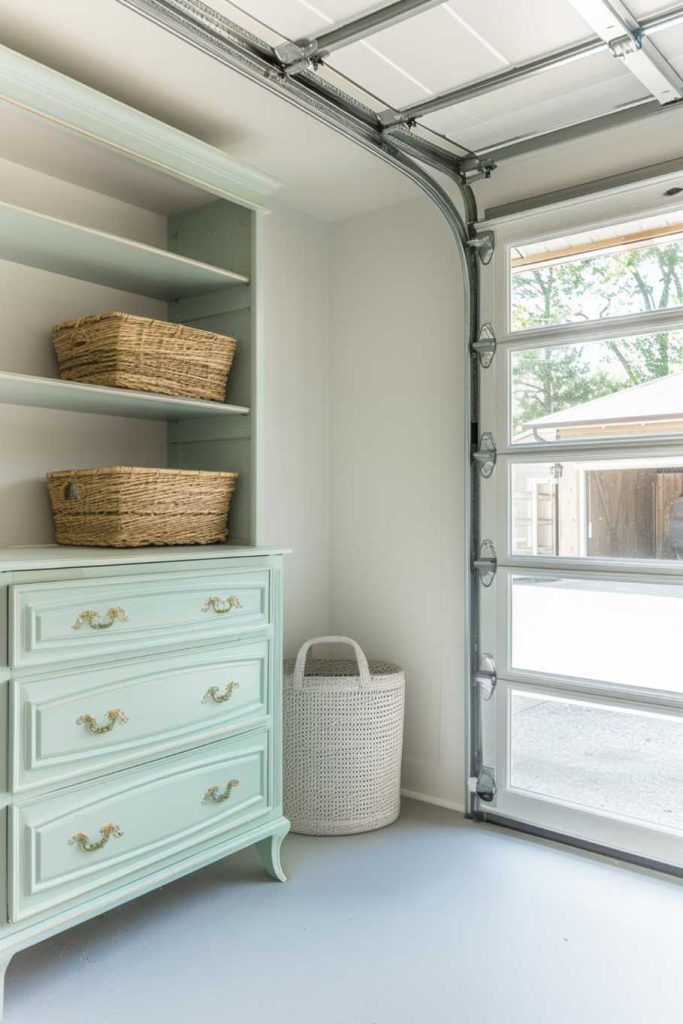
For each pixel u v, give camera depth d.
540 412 2.87
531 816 2.88
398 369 3.30
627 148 2.66
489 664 3.00
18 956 2.10
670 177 2.53
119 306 2.74
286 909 2.34
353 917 2.30
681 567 2.54
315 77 2.25
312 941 2.17
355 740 2.87
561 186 2.81
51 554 2.11
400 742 3.04
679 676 2.56
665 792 2.60
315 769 2.87
